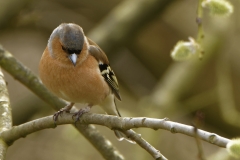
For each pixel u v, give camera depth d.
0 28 12.77
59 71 7.65
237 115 11.62
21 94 14.68
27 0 12.79
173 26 14.49
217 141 5.07
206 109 13.30
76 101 8.06
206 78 13.41
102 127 13.53
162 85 12.28
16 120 12.03
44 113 12.20
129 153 13.15
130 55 14.80
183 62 12.37
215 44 12.25
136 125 5.88
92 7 14.60
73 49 7.53
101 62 8.17
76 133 10.55
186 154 13.51
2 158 6.86
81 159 12.94
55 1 14.73
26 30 14.57
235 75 13.70
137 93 14.66
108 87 8.24
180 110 12.24
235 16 12.33
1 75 8.26
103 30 12.92
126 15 13.04
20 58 15.49
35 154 13.35
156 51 14.55
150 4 12.96
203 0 7.23
